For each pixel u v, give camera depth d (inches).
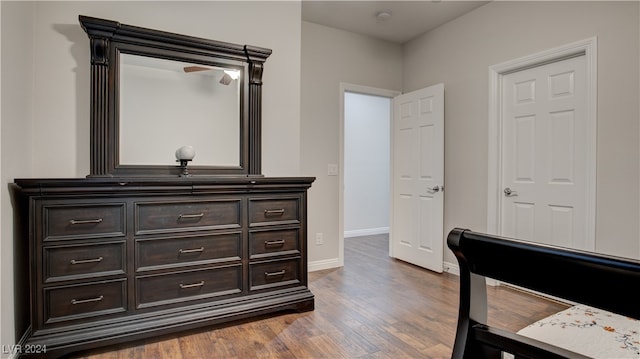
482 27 127.2
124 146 89.0
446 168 140.9
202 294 86.5
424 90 145.4
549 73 108.8
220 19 102.5
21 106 73.0
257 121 104.0
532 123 113.5
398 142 159.2
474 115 130.0
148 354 74.5
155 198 81.4
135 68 90.4
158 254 81.8
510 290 116.7
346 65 149.8
